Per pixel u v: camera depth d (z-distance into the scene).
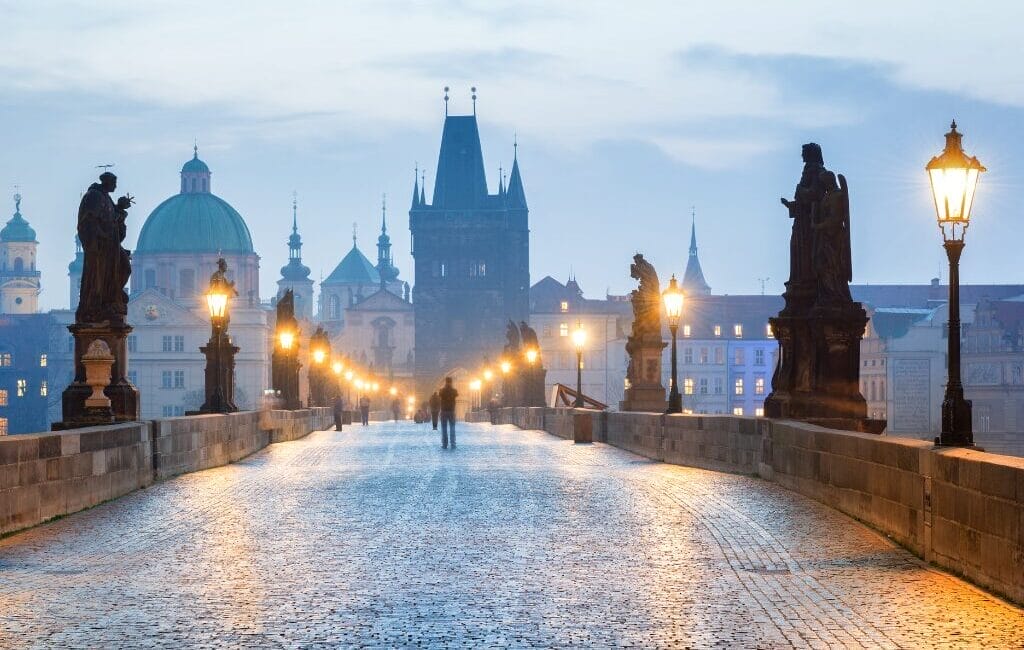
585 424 62.31
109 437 30.44
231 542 22.66
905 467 21.27
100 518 26.42
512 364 120.19
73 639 14.82
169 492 32.34
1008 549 16.59
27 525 24.56
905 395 182.50
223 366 49.91
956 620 15.48
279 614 16.19
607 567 19.72
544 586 18.09
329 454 52.47
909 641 14.45
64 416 37.19
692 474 37.50
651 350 66.56
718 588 17.84
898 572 18.88
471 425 112.19
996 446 166.12
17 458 24.11
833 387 34.97
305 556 20.94
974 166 21.33
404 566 19.88
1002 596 16.81
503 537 23.16
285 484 34.84
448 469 41.25
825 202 35.09
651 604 16.75
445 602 16.95
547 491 32.12
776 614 15.99
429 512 27.38
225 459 45.59
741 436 36.34
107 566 19.97
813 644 14.38
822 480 27.83
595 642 14.60
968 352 173.50
